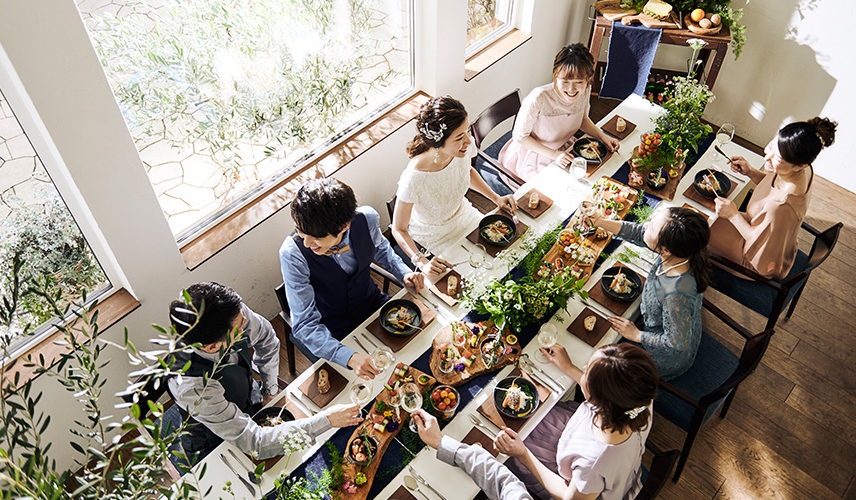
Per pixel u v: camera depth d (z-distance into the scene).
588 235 2.88
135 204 2.58
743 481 3.02
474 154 3.21
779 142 2.83
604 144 3.39
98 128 2.31
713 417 3.23
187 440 2.42
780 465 3.07
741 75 4.48
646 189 3.18
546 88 3.39
